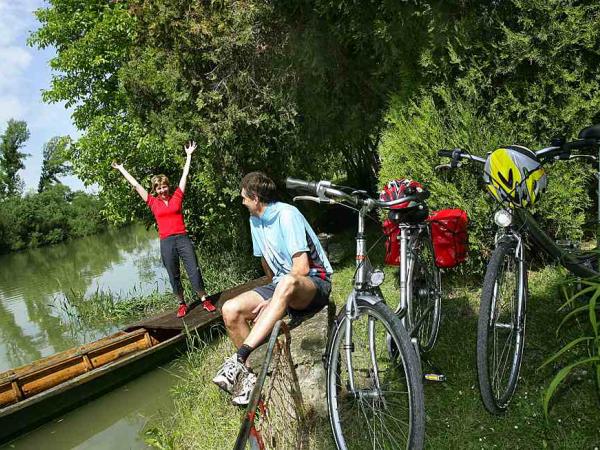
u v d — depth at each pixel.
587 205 4.65
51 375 5.36
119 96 10.76
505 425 2.84
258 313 3.61
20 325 10.02
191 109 8.17
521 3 4.39
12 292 15.09
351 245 9.12
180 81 8.09
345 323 2.67
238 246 9.80
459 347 3.80
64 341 8.61
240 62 7.75
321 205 10.68
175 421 4.47
